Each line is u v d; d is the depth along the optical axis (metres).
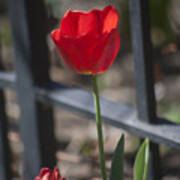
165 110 2.90
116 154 1.45
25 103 1.73
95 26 1.40
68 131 2.92
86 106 1.62
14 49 1.73
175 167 2.36
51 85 1.70
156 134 1.52
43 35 1.71
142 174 1.44
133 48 1.52
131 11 1.50
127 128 1.55
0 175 1.87
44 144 1.74
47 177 1.42
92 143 2.52
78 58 1.39
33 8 1.69
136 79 1.53
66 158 2.13
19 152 2.38
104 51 1.38
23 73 1.72
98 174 2.16
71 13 1.39
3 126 1.84
